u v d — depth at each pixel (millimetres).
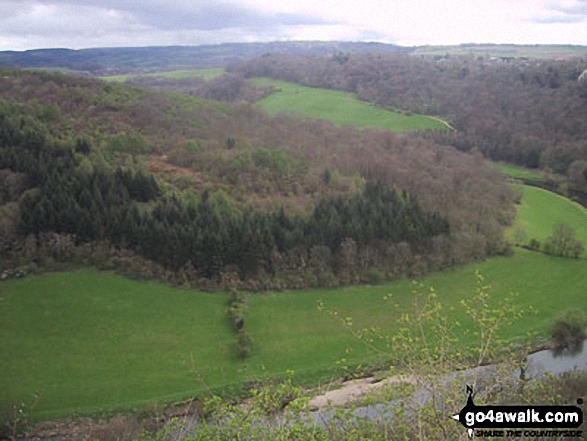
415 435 15508
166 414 39719
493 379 17219
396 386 17719
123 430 36531
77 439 36750
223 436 15531
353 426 16906
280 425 15633
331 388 42406
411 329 24938
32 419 39500
